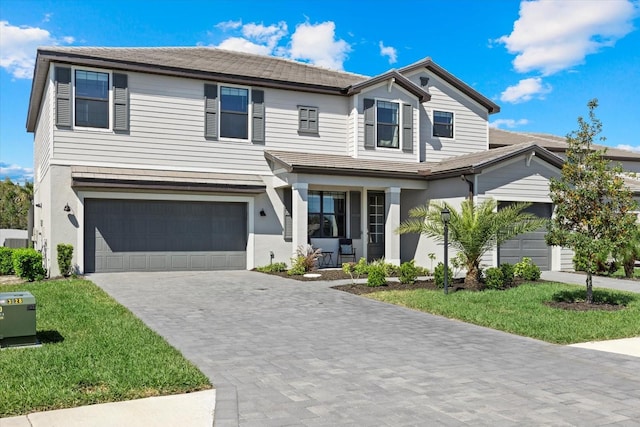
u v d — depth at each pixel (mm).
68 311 9656
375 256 20875
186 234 17328
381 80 19797
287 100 19188
